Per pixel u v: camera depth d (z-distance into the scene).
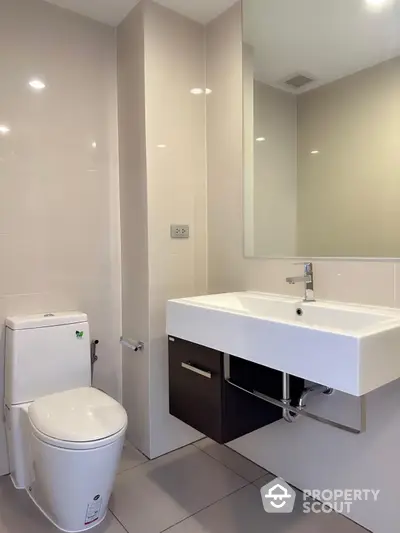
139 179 2.01
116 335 2.22
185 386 1.78
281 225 1.83
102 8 1.99
